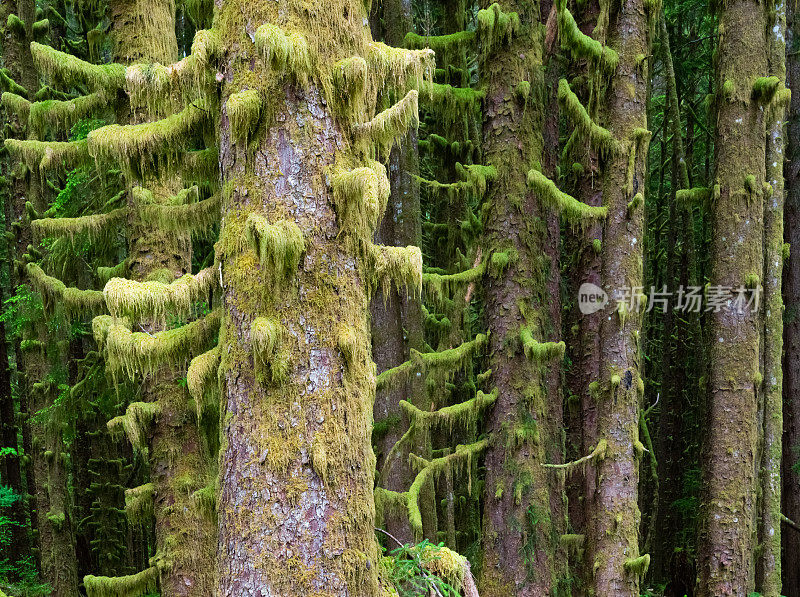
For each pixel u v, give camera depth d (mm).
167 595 5340
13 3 9867
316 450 2650
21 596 9484
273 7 2787
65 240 6000
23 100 5113
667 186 14812
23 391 12367
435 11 11016
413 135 8008
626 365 6223
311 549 2619
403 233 7852
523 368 6105
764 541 8477
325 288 2738
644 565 5969
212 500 3895
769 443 8500
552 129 6844
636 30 6289
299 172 2740
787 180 11039
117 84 4910
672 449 13211
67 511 9727
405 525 7219
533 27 6363
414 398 7562
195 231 3922
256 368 2684
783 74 8328
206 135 3244
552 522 6188
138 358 3105
